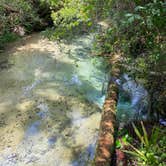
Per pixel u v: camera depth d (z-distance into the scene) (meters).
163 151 2.70
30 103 3.81
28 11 6.79
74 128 3.36
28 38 6.25
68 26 4.54
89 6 3.88
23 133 3.26
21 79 4.44
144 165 2.57
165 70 3.43
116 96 3.58
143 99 3.71
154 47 3.38
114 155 2.79
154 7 3.01
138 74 3.83
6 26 6.11
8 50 5.55
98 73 4.69
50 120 3.49
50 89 4.17
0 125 3.38
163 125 3.21
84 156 2.94
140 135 2.86
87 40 6.00
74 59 5.20
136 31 3.64
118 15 3.61
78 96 4.01
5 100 3.87
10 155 2.95
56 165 2.82
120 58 4.43
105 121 3.09
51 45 5.86
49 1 5.78
